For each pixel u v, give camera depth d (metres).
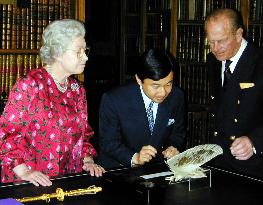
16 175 2.19
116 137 2.49
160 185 1.85
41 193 1.83
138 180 1.88
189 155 1.94
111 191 1.88
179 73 4.72
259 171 2.85
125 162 2.39
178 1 4.68
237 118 2.85
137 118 2.48
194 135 4.46
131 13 5.45
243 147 2.53
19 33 3.43
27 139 2.23
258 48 2.88
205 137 4.44
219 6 4.36
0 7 3.32
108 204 1.74
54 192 1.84
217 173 2.16
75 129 2.33
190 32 4.61
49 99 2.25
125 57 5.56
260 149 2.61
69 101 2.33
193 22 4.55
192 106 4.65
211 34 2.63
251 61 2.82
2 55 3.39
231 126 2.88
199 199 1.80
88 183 1.97
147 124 2.49
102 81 5.73
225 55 2.68
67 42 2.17
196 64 4.59
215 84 2.98
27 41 3.48
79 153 2.38
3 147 2.14
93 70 5.65
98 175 2.08
